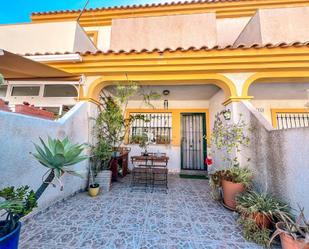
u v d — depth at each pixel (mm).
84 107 5000
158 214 3557
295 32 5477
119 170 6570
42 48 5648
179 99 7988
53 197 3793
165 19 7199
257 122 3863
